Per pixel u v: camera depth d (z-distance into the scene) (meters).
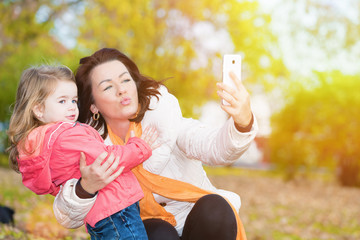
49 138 2.43
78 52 12.41
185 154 2.74
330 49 16.77
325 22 16.50
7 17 12.25
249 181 17.67
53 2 12.09
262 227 8.06
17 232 5.25
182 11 12.78
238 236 2.47
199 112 13.89
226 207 2.44
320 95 15.66
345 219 9.35
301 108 16.08
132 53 12.59
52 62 2.85
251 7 13.23
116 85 2.62
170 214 2.67
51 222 6.40
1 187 10.50
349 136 15.54
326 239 7.32
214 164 2.55
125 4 11.65
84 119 2.85
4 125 16.56
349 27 16.80
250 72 14.83
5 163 17.38
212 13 13.13
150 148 2.53
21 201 8.41
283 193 13.70
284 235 7.53
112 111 2.65
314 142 16.33
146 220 2.57
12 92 14.70
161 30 12.73
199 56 13.45
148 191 2.63
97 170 2.27
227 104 2.31
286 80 16.12
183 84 13.43
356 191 14.58
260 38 13.91
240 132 2.34
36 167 2.45
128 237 2.37
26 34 12.72
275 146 17.11
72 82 2.68
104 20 12.14
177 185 2.63
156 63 13.08
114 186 2.41
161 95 2.74
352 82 15.37
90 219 2.38
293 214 9.77
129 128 2.72
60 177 2.49
